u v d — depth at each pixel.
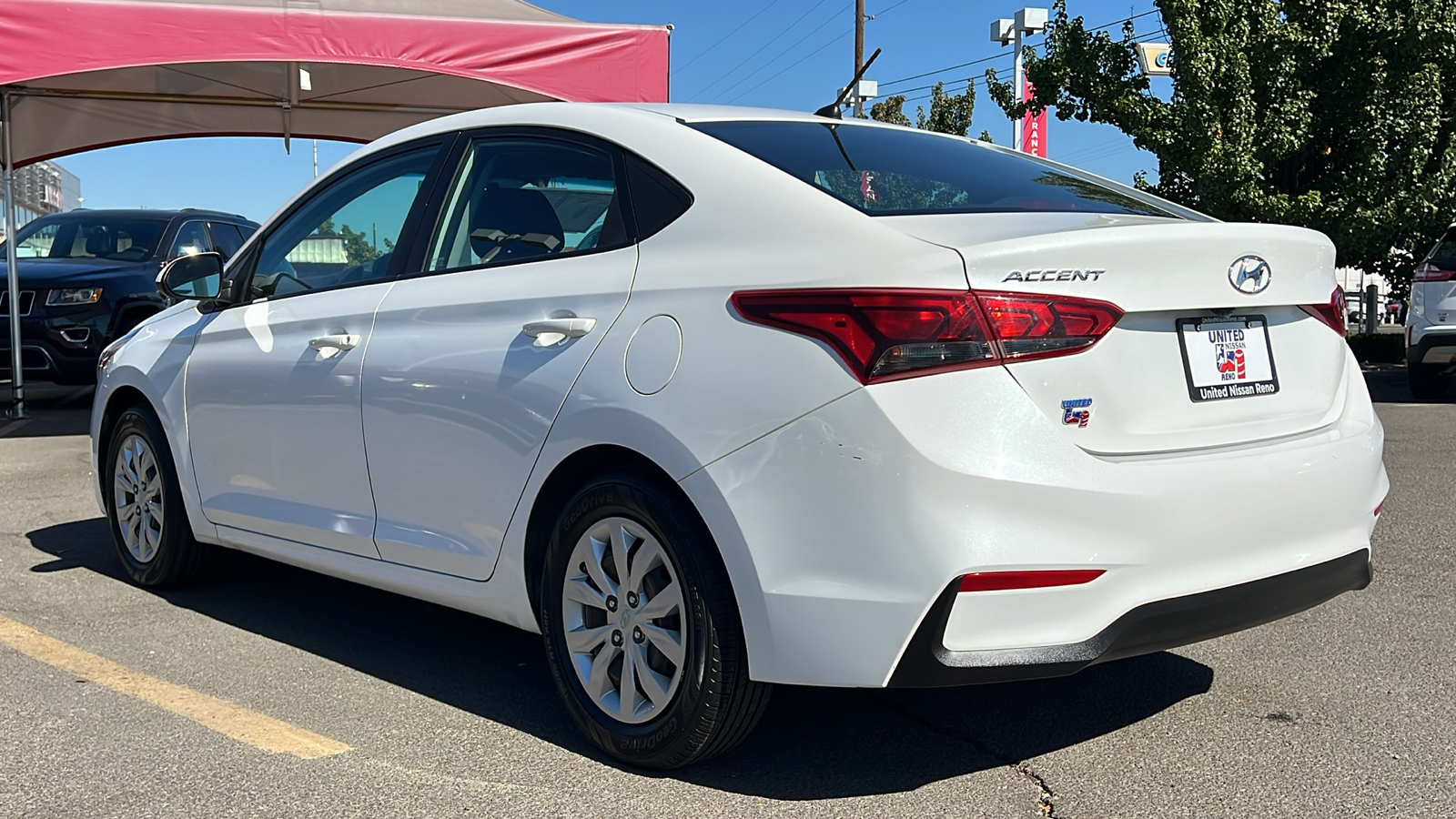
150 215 12.00
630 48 9.19
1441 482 6.83
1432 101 14.26
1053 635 2.50
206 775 2.88
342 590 4.75
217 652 3.90
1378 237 14.70
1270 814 2.66
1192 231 2.72
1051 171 3.54
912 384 2.45
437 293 3.43
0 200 17.72
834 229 2.68
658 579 2.86
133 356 4.66
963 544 2.42
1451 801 2.72
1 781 2.84
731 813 2.68
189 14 8.20
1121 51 15.58
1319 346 3.07
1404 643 3.91
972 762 2.98
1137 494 2.54
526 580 3.13
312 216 4.11
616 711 2.95
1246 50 14.47
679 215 2.96
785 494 2.55
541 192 3.34
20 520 5.99
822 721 3.26
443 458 3.30
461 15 8.85
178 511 4.51
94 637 4.05
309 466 3.80
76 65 7.98
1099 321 2.58
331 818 2.65
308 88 10.59
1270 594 2.75
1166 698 3.43
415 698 3.46
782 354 2.58
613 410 2.82
